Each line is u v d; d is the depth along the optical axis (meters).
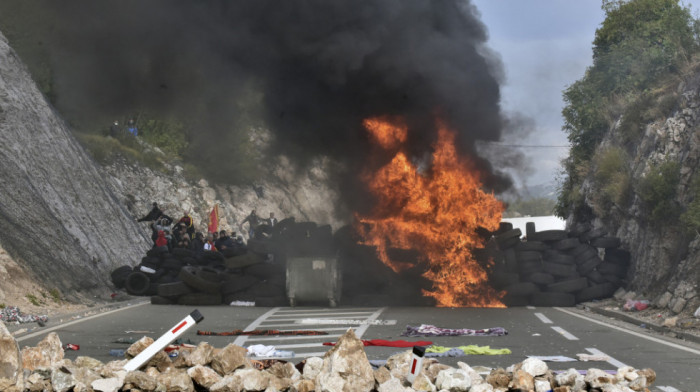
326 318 21.80
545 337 16.67
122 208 45.84
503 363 12.55
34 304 22.53
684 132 27.91
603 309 24.47
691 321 18.39
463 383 8.92
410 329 17.30
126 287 32.06
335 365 8.80
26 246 26.17
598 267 28.84
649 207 27.31
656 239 26.52
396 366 10.06
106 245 37.72
